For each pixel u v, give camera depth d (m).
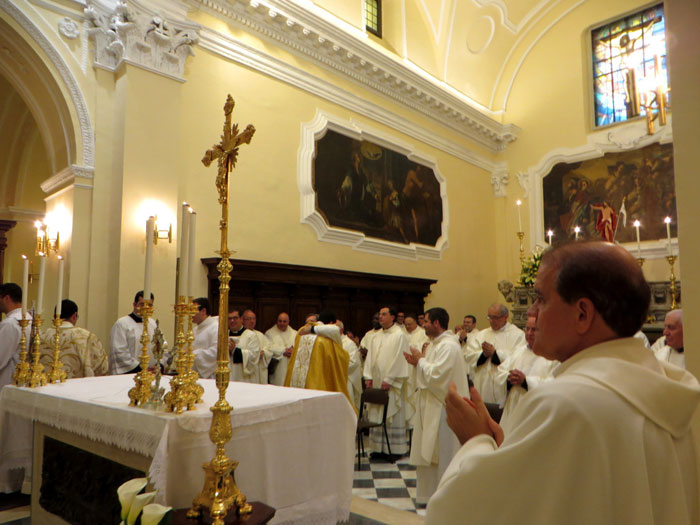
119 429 2.94
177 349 3.11
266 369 7.98
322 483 3.51
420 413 5.22
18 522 4.10
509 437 1.03
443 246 13.49
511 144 15.72
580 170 14.52
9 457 4.20
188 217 3.03
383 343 7.89
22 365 3.96
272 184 9.43
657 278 13.08
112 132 7.58
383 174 11.94
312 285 9.88
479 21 14.59
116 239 7.21
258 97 9.38
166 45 7.82
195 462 2.80
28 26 6.91
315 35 10.05
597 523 0.89
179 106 7.91
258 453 3.11
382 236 11.73
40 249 7.84
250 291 8.95
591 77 14.76
